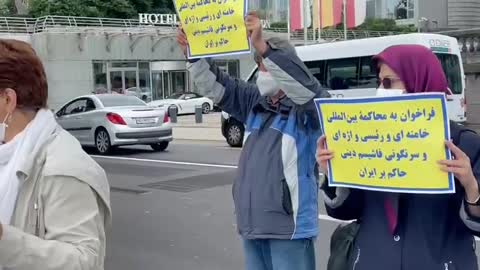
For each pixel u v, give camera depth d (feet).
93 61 124.98
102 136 50.65
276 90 11.46
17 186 6.71
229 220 25.48
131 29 134.92
